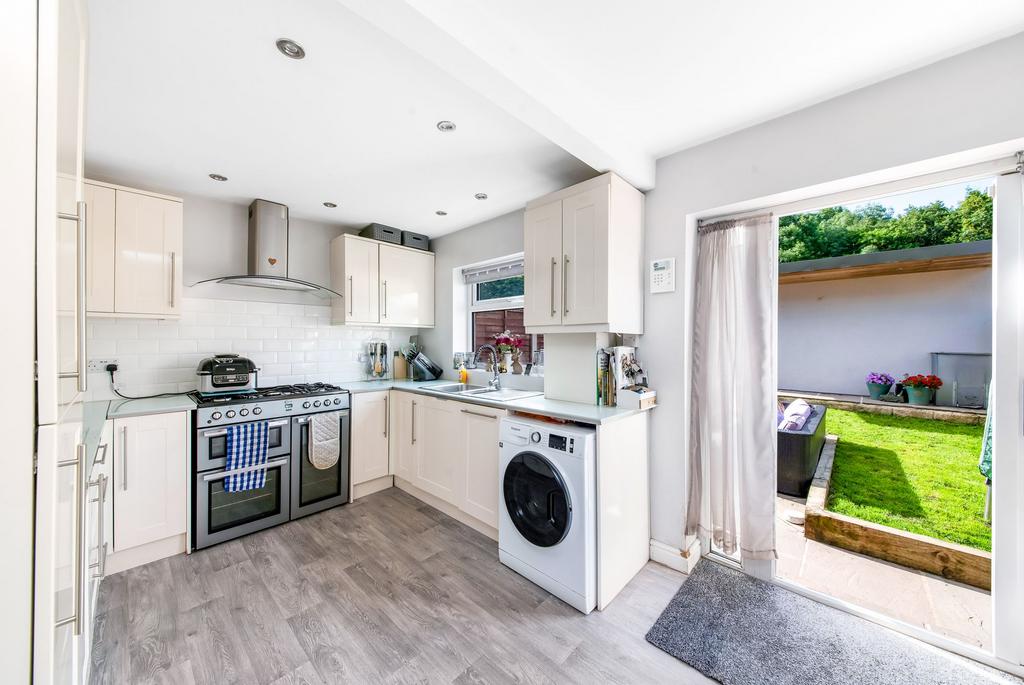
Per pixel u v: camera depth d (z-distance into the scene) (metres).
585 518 1.81
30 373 0.63
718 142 2.06
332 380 3.54
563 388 2.49
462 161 2.29
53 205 0.64
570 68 1.55
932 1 1.20
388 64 1.47
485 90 1.42
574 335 2.44
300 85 1.59
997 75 1.37
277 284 2.90
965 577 2.01
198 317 2.85
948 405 4.52
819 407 4.05
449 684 1.43
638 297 2.29
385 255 3.53
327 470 2.94
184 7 1.19
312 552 2.33
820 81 1.62
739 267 2.11
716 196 2.06
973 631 1.70
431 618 1.78
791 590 1.99
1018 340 1.43
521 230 3.14
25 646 0.64
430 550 2.37
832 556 2.32
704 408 2.20
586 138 1.74
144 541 2.16
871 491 3.16
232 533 2.46
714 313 2.18
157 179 2.54
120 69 1.48
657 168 2.29
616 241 2.09
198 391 2.70
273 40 1.34
